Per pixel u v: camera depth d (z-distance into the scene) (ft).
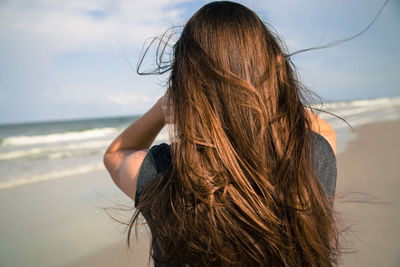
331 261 2.68
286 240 2.27
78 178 22.57
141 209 2.47
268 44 2.47
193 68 2.36
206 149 2.24
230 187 2.24
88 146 46.83
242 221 2.21
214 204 2.21
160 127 3.11
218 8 2.55
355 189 15.64
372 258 8.90
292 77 2.58
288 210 2.27
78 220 14.05
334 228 2.69
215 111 2.27
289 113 2.38
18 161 32.83
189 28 2.56
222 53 2.33
